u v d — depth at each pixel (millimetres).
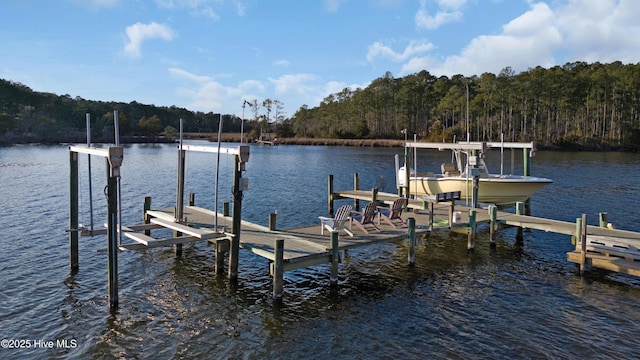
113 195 9477
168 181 33812
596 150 74062
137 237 11203
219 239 11547
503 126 85625
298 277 11875
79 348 8031
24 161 49594
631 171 40938
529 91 79938
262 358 7707
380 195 22094
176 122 158250
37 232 16219
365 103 111250
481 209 17531
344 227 12820
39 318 9188
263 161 55781
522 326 9000
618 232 13648
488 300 10367
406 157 20688
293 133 126125
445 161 55562
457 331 8773
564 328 8906
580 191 28578
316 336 8539
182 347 8086
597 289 11047
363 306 10008
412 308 9898
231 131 164125
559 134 85188
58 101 127438
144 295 10484
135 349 8008
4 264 12469
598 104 80812
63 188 28125
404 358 7730
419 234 13383
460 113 95562
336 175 39438
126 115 134125
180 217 13555
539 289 11078
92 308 9703
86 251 13883
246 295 10570
